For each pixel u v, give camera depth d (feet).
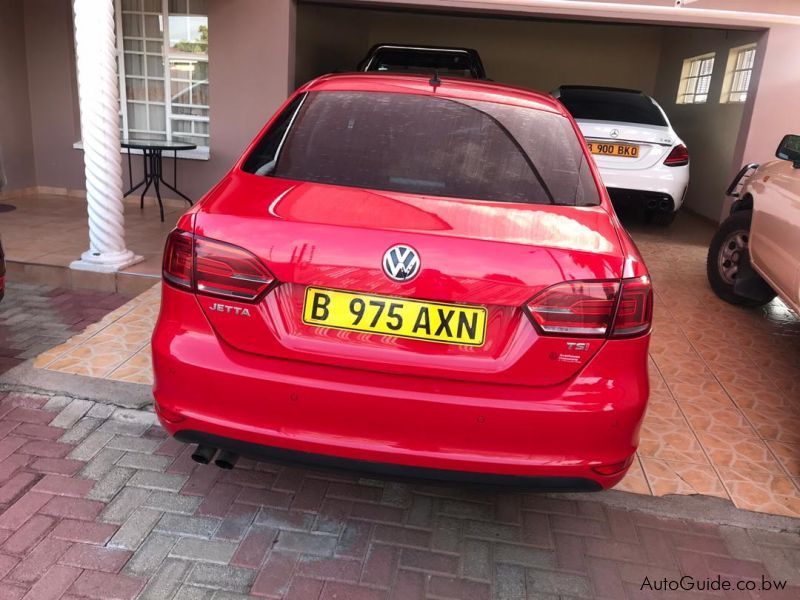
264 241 6.19
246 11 21.53
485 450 6.28
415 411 6.18
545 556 7.66
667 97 34.63
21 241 17.49
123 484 8.32
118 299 14.69
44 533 7.40
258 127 22.52
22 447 8.93
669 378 12.59
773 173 15.06
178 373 6.45
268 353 6.32
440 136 7.97
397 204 6.70
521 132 8.22
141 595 6.66
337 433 6.33
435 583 7.13
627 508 8.59
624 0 21.11
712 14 21.09
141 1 23.22
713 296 17.72
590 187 7.68
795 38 21.86
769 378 12.85
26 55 23.25
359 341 6.22
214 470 8.71
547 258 6.09
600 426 6.24
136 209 22.75
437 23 37.17
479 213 6.70
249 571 7.07
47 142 23.98
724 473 9.52
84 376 10.86
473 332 6.14
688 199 30.32
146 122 24.34
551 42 36.96
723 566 7.68
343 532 7.79
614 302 6.19
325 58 32.78
